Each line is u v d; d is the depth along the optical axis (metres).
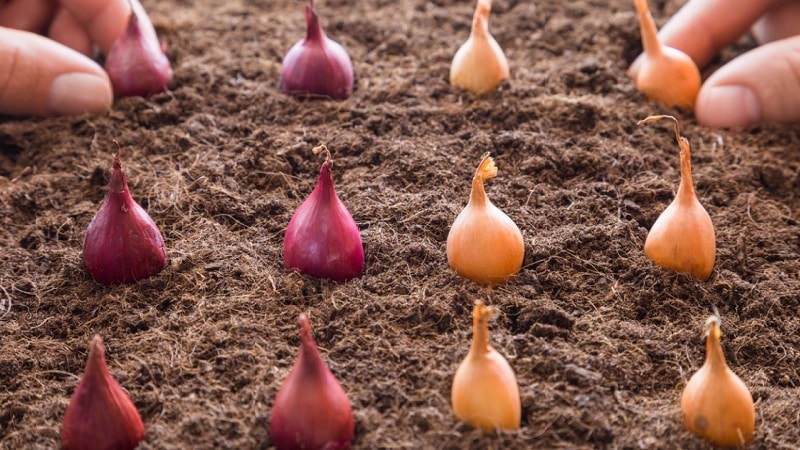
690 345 0.59
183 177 0.64
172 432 0.56
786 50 0.67
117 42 0.68
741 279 0.61
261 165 0.65
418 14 0.74
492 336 0.58
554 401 0.56
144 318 0.59
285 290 0.60
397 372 0.57
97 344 0.55
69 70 0.67
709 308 0.60
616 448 0.56
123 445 0.56
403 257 0.61
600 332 0.59
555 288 0.60
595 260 0.61
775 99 0.67
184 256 0.61
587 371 0.57
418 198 0.63
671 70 0.68
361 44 0.72
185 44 0.72
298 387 0.55
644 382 0.58
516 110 0.67
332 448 0.55
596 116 0.67
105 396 0.55
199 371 0.58
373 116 0.67
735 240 0.62
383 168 0.65
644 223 0.63
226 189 0.64
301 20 0.74
